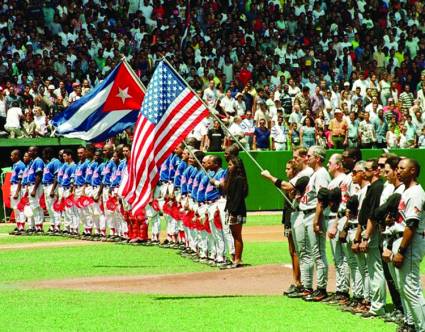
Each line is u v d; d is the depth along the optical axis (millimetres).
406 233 33062
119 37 101250
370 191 37625
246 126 92188
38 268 55094
